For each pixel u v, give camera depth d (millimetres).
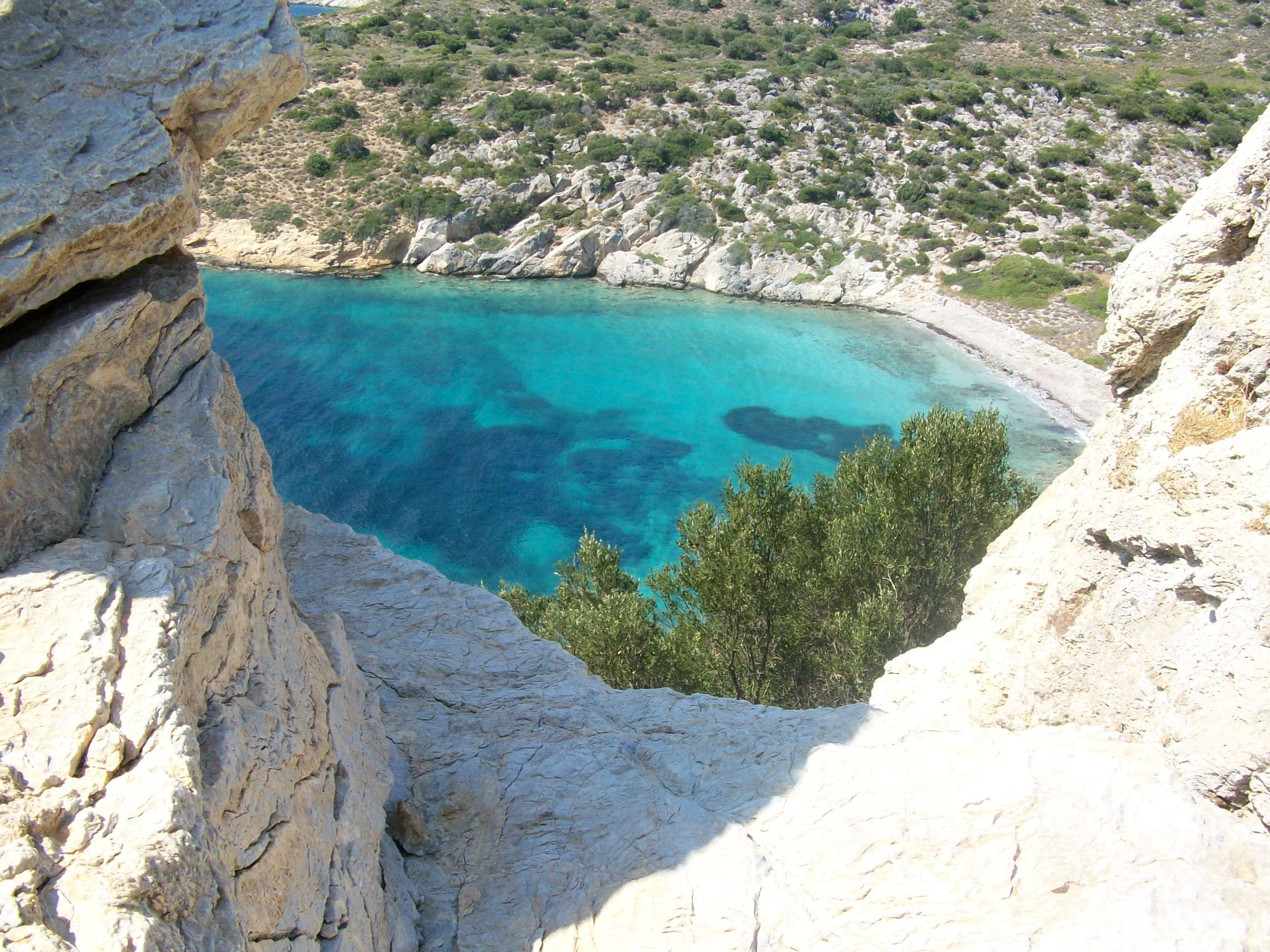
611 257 88000
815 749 10211
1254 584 8344
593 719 11844
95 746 5578
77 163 6426
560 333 75562
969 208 88688
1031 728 11000
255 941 6203
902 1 148250
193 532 7043
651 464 56125
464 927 8789
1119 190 90500
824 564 23156
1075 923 7336
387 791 9867
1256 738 7988
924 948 7535
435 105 98625
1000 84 108812
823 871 8461
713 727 11430
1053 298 77438
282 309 76000
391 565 14875
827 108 100125
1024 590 12086
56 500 6723
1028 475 52875
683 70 109812
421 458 55281
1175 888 7336
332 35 115562
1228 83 118188
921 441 23094
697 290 86500
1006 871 7953
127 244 6812
